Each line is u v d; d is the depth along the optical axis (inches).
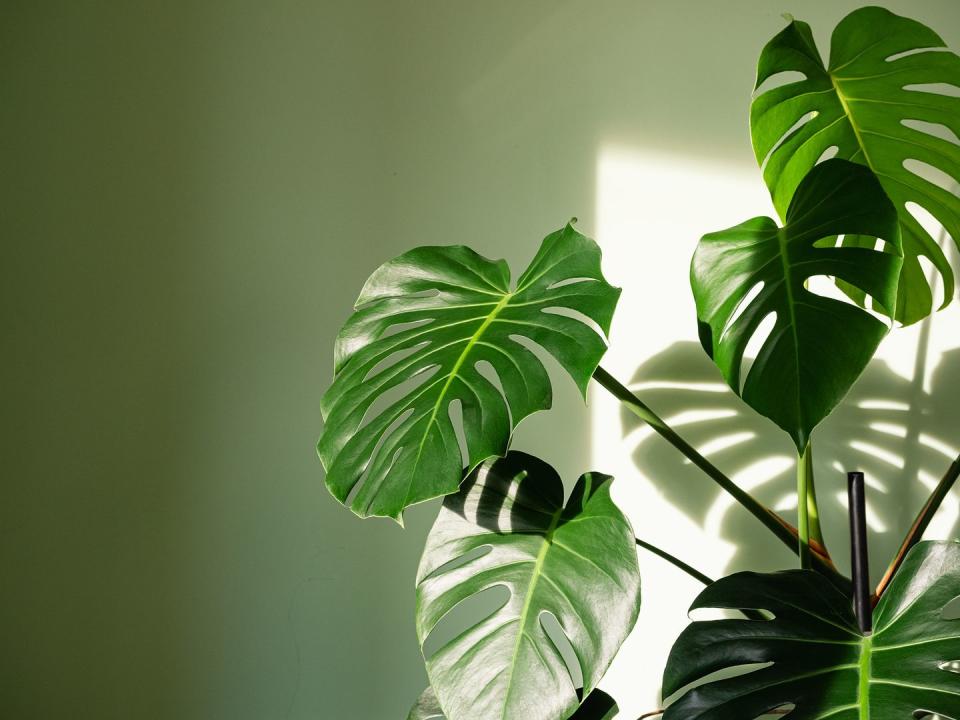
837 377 57.6
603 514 63.9
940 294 87.0
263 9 81.1
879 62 68.0
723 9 85.5
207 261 80.1
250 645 79.7
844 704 56.6
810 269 59.5
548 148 83.1
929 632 58.4
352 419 61.6
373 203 81.4
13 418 78.5
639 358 83.6
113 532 78.9
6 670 77.9
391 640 80.7
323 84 81.4
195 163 80.2
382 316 66.1
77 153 79.4
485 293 65.6
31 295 78.9
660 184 84.2
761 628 59.7
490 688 61.3
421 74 82.2
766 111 68.1
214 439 79.8
